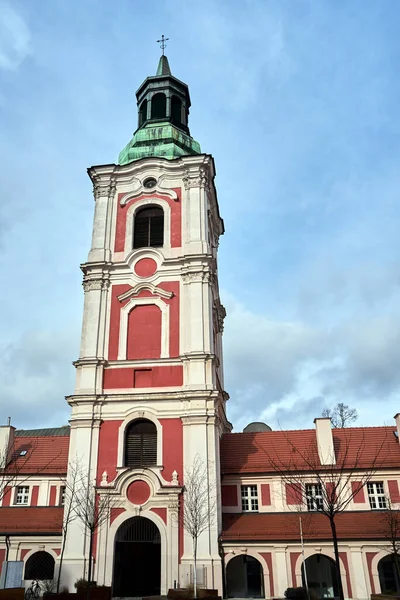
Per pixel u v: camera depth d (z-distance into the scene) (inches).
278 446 1582.2
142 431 1402.6
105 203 1720.0
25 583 1307.8
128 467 1333.7
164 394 1403.8
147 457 1373.0
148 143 1852.9
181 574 1225.4
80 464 1362.0
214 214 1925.4
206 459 1328.7
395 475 1460.4
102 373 1467.8
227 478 1493.6
